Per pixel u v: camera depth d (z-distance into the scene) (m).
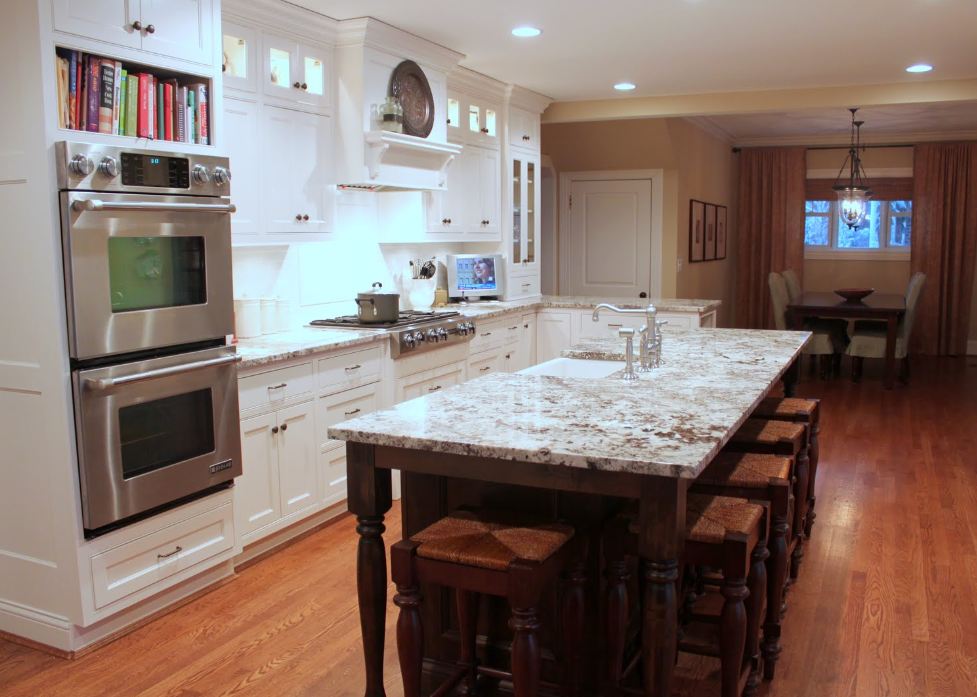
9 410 2.87
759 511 2.37
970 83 5.82
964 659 2.80
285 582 3.44
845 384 8.07
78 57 2.72
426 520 2.55
